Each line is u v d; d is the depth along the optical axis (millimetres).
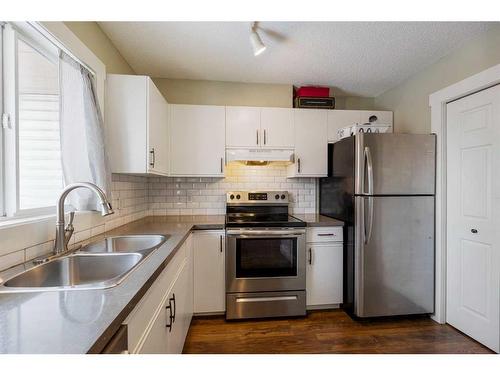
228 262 2211
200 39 1929
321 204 2867
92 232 1620
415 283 2188
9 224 1034
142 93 1779
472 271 1938
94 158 1482
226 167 2846
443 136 2152
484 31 1798
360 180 2135
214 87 2723
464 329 2004
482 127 1852
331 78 2621
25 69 1250
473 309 1933
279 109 2602
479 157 1878
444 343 1899
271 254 2264
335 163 2541
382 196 2129
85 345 536
